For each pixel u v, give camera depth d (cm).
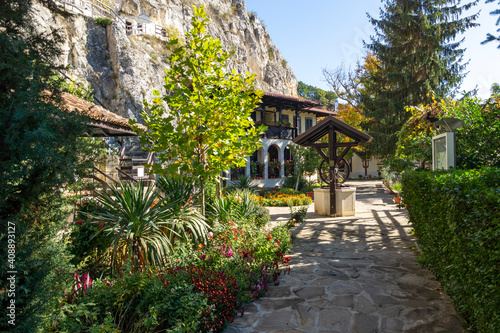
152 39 3653
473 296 285
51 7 223
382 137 2631
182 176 610
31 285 209
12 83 194
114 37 3069
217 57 578
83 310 296
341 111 4025
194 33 576
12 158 190
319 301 424
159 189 650
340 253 670
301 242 780
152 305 334
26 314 205
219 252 506
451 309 384
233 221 655
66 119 216
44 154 192
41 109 197
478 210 262
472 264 281
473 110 723
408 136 1033
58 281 244
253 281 465
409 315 374
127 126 792
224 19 5331
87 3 3133
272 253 589
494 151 668
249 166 2238
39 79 208
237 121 575
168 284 367
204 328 330
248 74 599
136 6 3884
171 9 4353
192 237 544
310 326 358
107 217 491
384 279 501
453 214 326
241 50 5381
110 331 275
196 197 709
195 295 341
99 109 784
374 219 1099
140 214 484
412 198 644
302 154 2270
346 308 400
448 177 382
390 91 2616
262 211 923
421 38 2491
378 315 378
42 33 217
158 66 3419
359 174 4438
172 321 321
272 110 2631
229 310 378
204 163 604
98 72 2947
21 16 203
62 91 229
